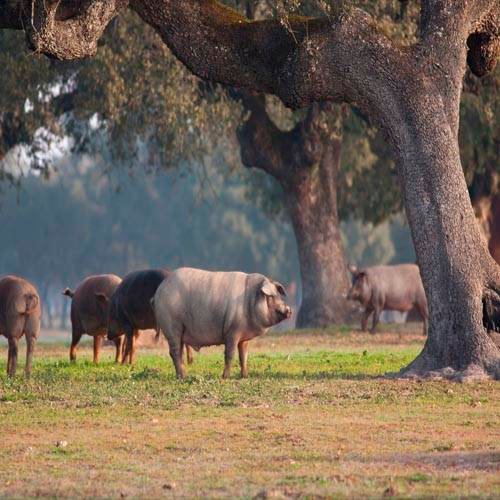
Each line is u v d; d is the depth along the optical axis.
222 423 49.06
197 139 138.62
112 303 79.56
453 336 65.69
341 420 49.81
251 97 134.62
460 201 66.81
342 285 142.00
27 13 64.75
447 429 47.53
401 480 37.03
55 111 125.50
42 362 87.94
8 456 42.50
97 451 43.28
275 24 69.31
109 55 110.88
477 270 66.12
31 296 69.62
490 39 71.38
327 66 67.75
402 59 67.50
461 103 126.19
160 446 44.12
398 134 67.50
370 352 97.75
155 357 90.56
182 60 70.69
